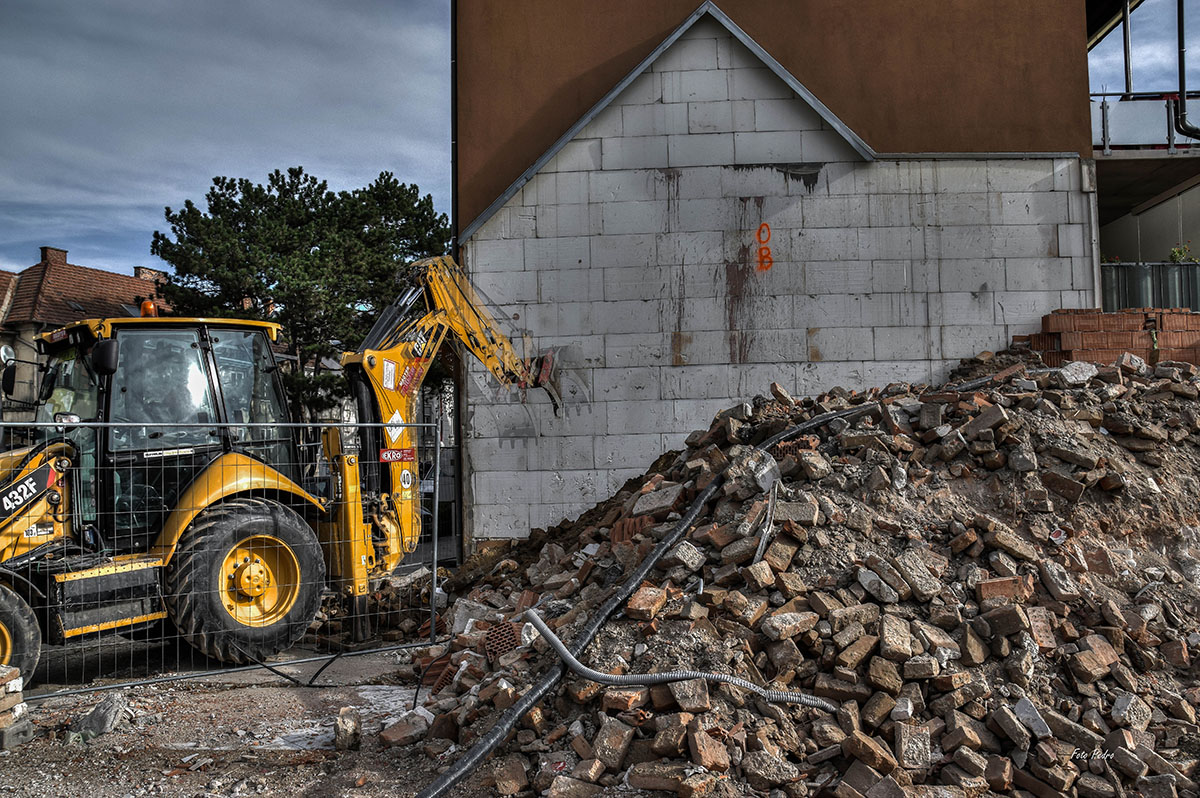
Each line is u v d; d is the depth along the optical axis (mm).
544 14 8742
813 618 3947
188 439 6254
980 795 3363
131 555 5828
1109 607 4145
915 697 3670
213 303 18719
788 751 3492
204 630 5738
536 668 4188
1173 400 5598
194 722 4688
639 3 8711
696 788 3182
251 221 20250
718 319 8055
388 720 4504
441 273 7617
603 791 3346
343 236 20953
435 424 6434
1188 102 9469
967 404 5270
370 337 6988
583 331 8102
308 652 6500
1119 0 10828
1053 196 8141
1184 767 3529
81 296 25719
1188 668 4016
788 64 8703
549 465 8070
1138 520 4758
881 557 4215
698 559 4434
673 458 7738
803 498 4551
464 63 8711
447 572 8086
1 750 4277
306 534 6309
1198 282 8508
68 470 5801
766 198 8078
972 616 4035
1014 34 8570
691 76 8109
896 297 8047
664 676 3691
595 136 8125
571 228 8133
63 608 5293
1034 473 4812
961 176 8102
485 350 8055
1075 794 3400
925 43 8625
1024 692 3727
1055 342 7859
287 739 4402
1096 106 9383
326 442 6969
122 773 3975
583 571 5297
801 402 6379
